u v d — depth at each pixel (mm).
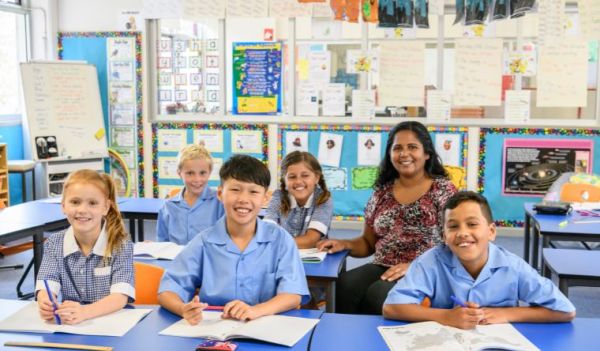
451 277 1974
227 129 6250
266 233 2111
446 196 2863
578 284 2441
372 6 5758
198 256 2098
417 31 5922
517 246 5484
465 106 5824
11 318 1882
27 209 3951
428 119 5898
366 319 1899
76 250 2117
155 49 6391
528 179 5793
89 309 1897
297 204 3139
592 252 2822
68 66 6152
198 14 6102
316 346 1677
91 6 6383
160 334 1763
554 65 5586
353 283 2885
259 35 6371
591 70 5668
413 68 5859
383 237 2963
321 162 6094
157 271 2322
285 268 2076
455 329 1773
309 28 6121
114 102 6445
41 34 6500
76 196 2074
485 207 1960
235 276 2057
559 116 5801
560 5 5496
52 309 1855
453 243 1944
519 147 5773
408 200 2930
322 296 2930
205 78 6305
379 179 3059
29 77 5965
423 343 1675
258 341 1714
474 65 5734
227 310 1869
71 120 6152
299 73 6125
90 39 6418
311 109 6137
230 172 2039
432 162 2947
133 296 2068
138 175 6488
